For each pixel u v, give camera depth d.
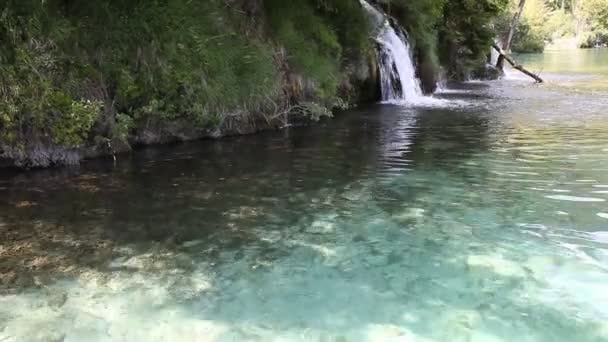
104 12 9.39
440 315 3.96
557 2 94.19
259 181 7.53
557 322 3.83
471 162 8.39
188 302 4.19
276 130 11.65
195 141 10.38
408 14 20.14
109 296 4.28
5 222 5.88
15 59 7.91
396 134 11.02
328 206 6.41
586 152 8.81
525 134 10.66
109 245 5.29
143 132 9.87
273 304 4.16
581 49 72.00
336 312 4.04
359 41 15.62
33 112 7.91
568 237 5.25
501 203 6.34
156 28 10.01
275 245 5.28
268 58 11.98
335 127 12.01
